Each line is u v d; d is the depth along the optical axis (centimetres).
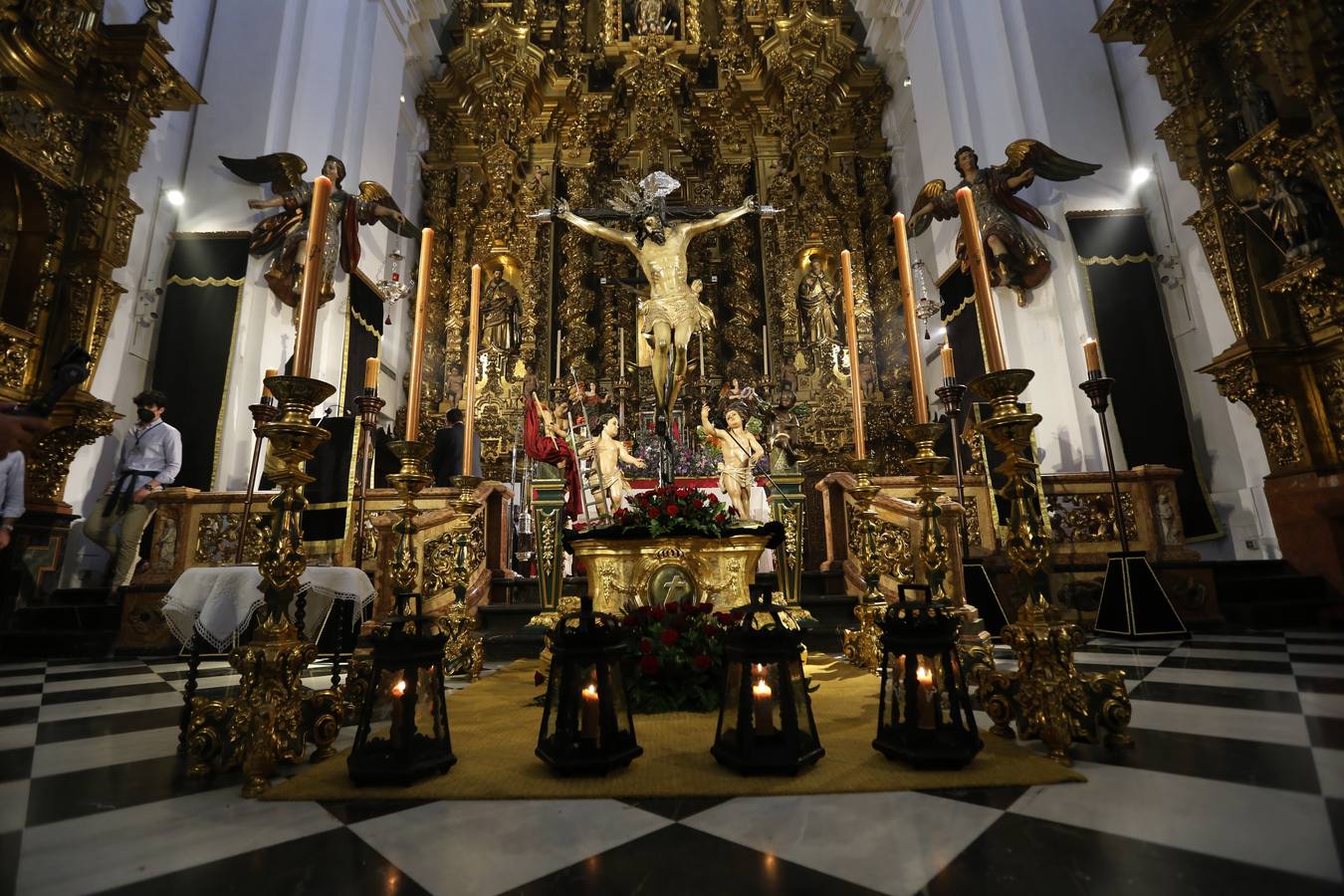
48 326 697
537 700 326
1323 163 606
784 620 222
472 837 157
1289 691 307
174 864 142
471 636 421
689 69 1468
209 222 887
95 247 725
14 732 275
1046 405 848
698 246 1337
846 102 1443
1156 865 133
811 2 1390
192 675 245
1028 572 232
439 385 1252
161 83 797
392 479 335
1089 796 176
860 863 139
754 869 137
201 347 832
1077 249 870
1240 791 174
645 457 923
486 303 1253
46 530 654
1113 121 921
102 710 325
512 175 1337
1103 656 438
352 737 262
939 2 1080
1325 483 638
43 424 175
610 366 1227
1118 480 678
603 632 223
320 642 500
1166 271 851
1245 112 720
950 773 196
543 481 513
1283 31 651
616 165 1430
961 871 133
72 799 186
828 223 1305
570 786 192
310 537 604
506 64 1355
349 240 959
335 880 134
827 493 615
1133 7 819
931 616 217
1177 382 819
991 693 246
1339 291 632
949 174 1035
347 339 952
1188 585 606
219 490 788
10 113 665
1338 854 134
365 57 1088
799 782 192
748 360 1255
